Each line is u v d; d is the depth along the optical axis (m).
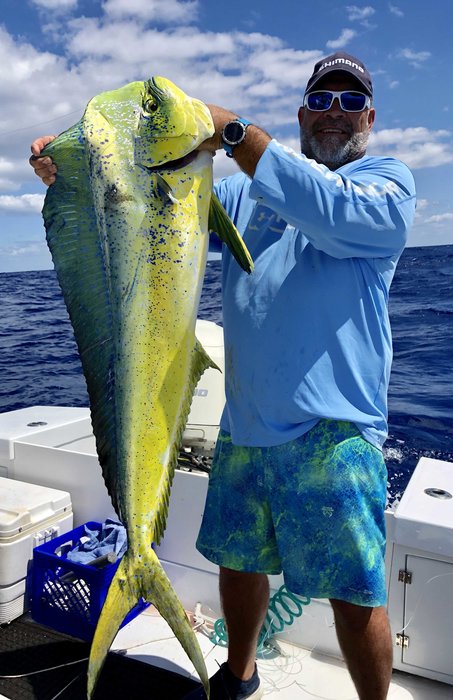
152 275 1.69
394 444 6.08
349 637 1.99
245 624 2.22
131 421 1.75
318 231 1.77
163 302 1.70
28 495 3.00
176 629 1.73
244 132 1.70
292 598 2.57
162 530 1.81
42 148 1.77
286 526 2.02
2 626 2.74
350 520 1.93
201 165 1.70
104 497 3.11
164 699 2.33
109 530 2.96
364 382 1.98
